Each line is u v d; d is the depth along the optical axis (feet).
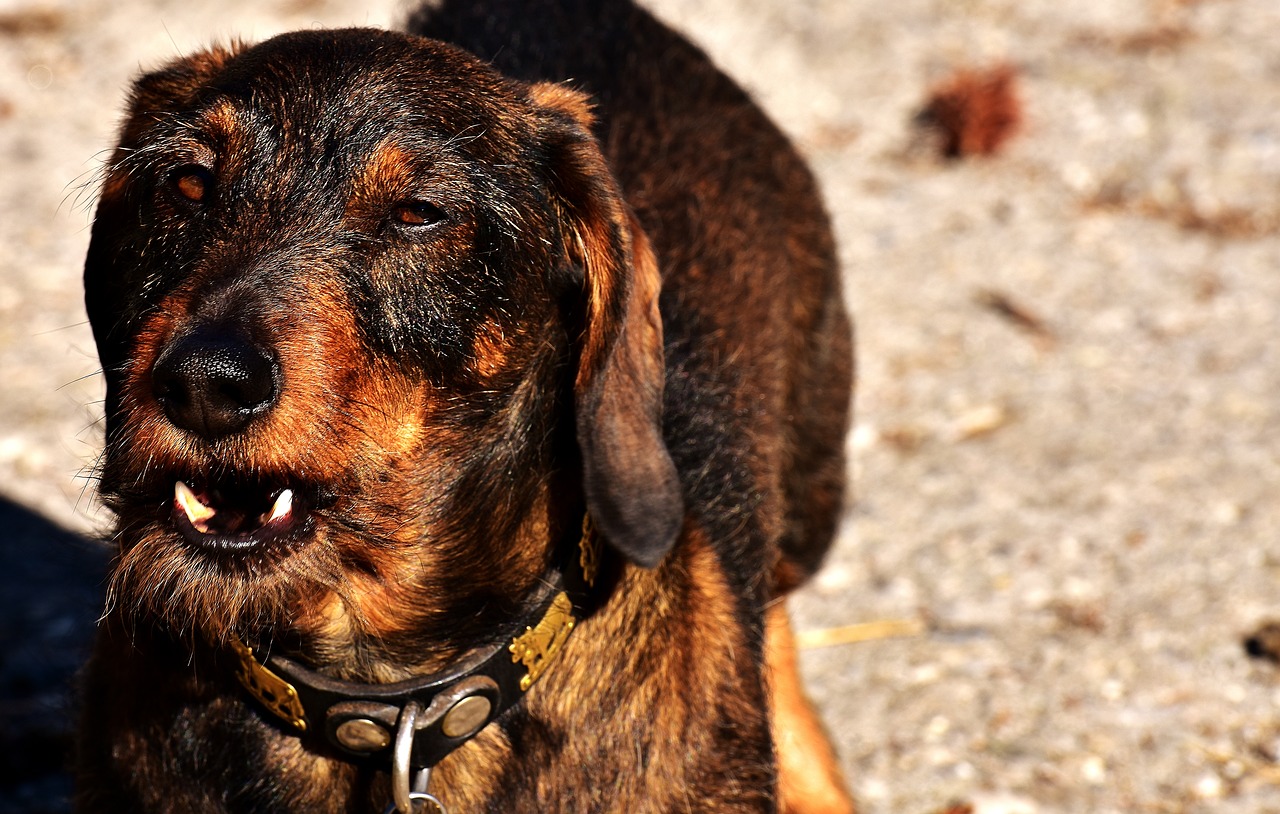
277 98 12.07
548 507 12.92
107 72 39.70
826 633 21.27
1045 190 34.37
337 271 11.69
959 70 37.68
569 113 13.56
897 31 41.93
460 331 12.20
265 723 12.66
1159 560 22.43
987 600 21.80
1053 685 20.10
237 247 11.66
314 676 12.41
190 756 12.62
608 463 12.53
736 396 16.39
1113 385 27.09
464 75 12.73
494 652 12.61
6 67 39.88
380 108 12.05
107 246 13.05
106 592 12.73
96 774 13.19
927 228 32.73
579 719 12.96
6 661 20.43
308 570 11.94
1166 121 36.99
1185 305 29.68
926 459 25.18
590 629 13.00
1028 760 18.83
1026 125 36.96
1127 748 19.02
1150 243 32.04
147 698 12.69
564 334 13.10
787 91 38.52
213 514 12.00
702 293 16.85
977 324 29.12
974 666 20.48
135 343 11.44
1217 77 39.17
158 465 11.30
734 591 14.66
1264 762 18.74
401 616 12.53
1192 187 34.06
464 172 12.15
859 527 23.47
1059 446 25.34
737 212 18.28
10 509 23.76
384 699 12.42
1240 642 20.74
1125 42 41.42
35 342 28.37
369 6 41.91
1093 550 22.72
